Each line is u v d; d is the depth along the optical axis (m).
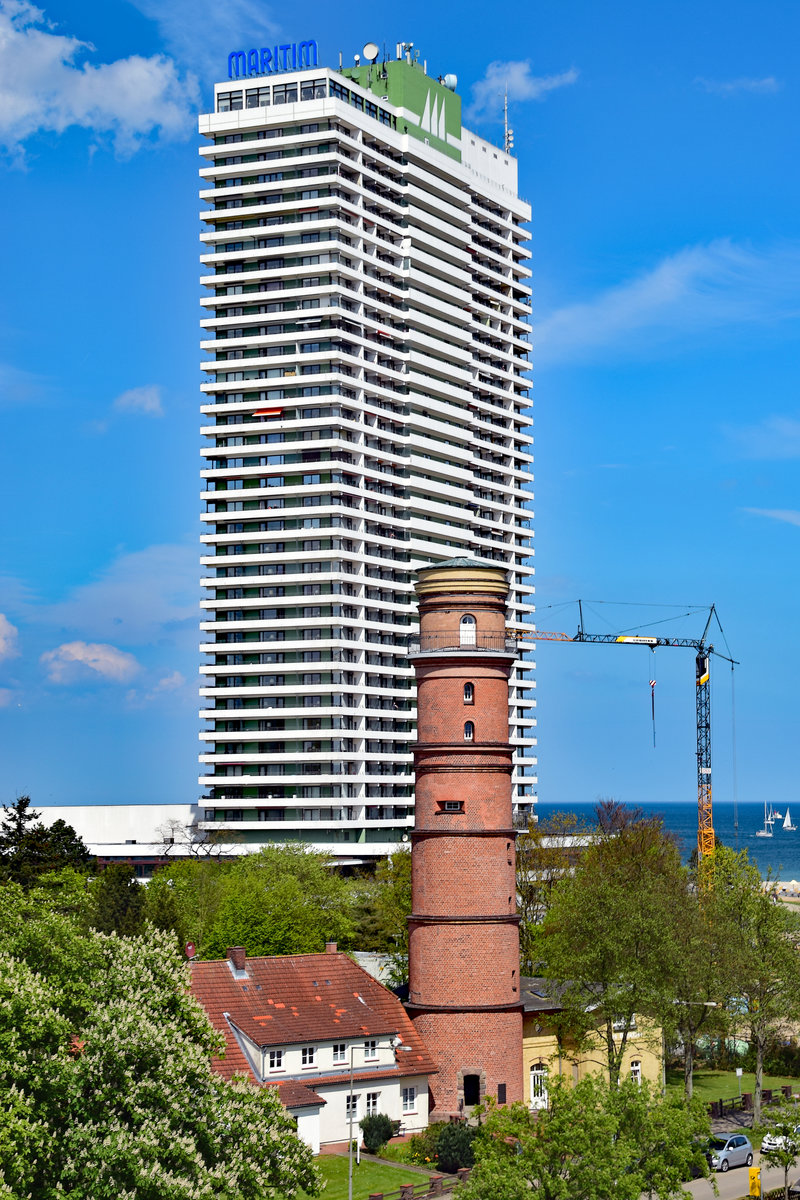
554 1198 53.91
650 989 84.19
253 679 199.25
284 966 83.31
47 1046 44.94
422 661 88.56
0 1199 39.03
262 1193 47.97
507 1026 85.00
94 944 52.06
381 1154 77.56
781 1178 82.19
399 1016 84.50
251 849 191.62
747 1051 111.00
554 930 101.06
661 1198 56.75
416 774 88.50
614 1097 57.44
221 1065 74.06
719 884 108.31
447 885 85.69
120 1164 42.09
